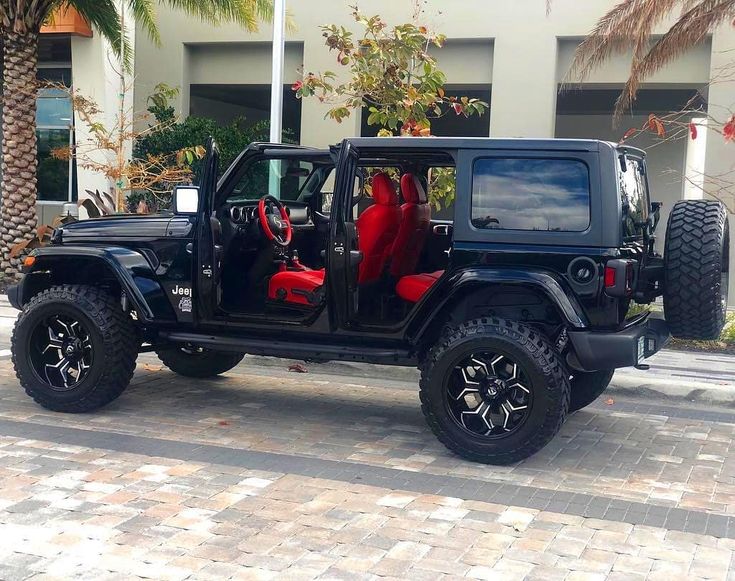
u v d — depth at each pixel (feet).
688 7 41.86
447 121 77.66
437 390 18.84
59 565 13.07
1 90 53.78
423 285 20.68
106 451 18.93
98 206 46.52
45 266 22.97
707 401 25.46
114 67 61.72
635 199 20.13
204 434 20.65
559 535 14.88
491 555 13.91
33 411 22.18
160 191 52.34
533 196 18.66
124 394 24.52
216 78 64.44
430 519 15.46
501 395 18.75
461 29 56.90
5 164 48.03
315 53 59.67
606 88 59.11
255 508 15.70
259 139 62.95
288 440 20.39
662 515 16.03
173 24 63.57
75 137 62.49
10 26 47.06
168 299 21.54
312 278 21.22
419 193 21.38
